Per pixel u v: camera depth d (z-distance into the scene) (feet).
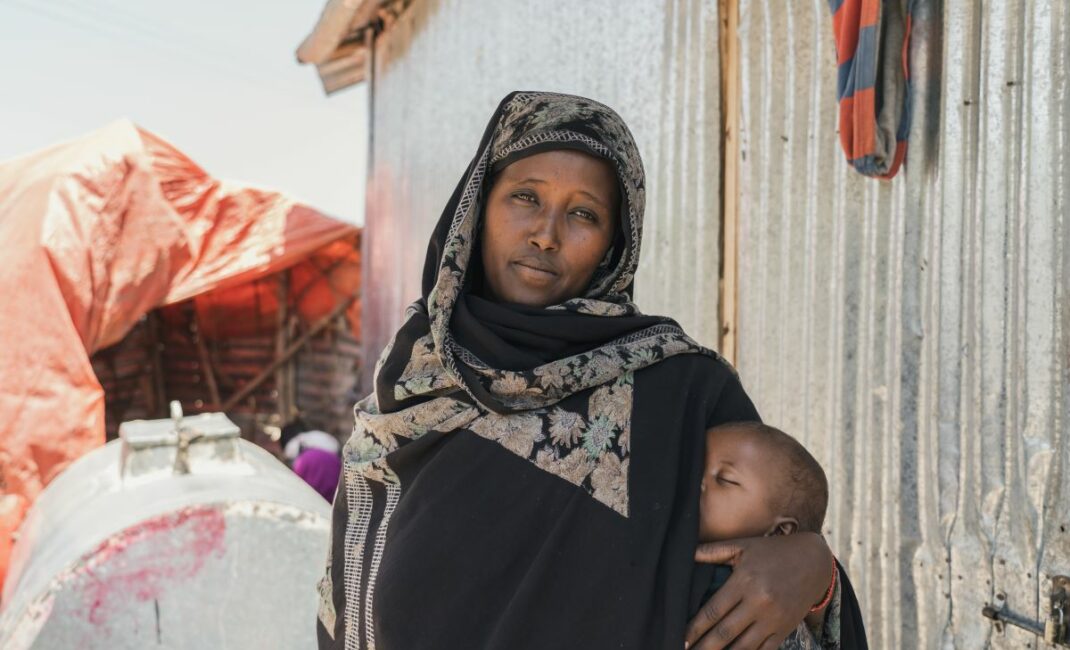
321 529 8.38
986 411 6.79
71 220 20.80
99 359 28.40
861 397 8.05
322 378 31.27
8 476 18.33
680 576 3.93
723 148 10.14
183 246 23.39
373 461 4.80
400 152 23.62
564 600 4.02
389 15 24.57
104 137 22.74
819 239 8.55
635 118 11.91
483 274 5.04
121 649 7.74
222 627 8.00
